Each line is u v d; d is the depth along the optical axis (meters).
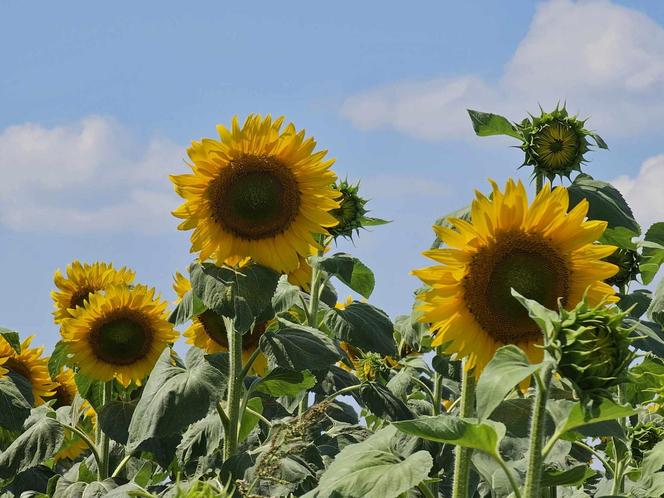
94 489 3.40
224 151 3.08
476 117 3.02
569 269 2.72
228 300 3.02
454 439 2.49
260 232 3.11
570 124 3.00
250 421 3.21
